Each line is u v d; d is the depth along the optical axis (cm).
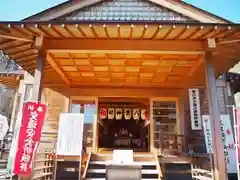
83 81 805
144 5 617
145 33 457
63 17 579
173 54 532
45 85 809
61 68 669
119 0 621
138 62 614
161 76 738
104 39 492
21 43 494
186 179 656
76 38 489
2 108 1578
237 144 431
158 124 791
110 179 475
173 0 586
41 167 539
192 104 662
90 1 597
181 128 780
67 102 802
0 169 635
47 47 487
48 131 773
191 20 581
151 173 549
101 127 1396
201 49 488
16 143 425
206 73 475
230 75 931
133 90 814
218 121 439
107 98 867
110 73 714
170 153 741
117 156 570
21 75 906
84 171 533
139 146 1288
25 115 430
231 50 521
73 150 470
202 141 772
